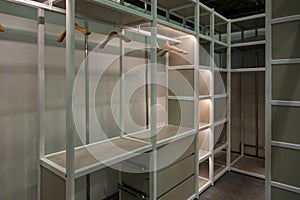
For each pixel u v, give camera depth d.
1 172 1.68
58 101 2.00
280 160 1.71
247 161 3.96
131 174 2.30
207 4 3.43
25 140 1.80
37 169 1.85
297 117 1.62
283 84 1.67
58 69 1.99
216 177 3.25
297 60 1.60
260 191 2.93
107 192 2.46
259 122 4.14
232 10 3.60
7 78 1.67
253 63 4.03
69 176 1.40
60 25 1.98
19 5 1.71
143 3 2.75
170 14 3.00
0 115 1.65
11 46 1.68
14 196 1.75
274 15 1.70
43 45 1.71
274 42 1.71
